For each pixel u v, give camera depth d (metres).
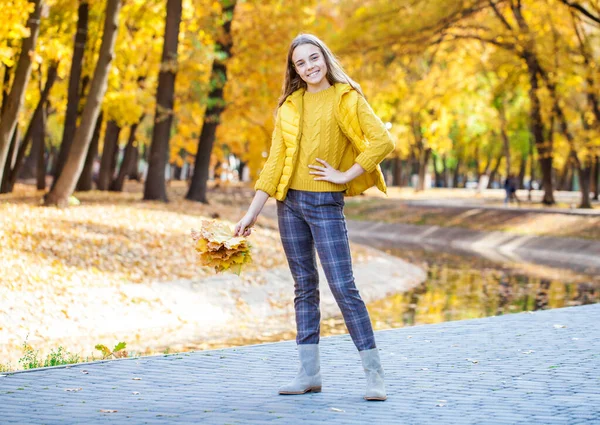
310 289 4.74
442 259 25.80
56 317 10.53
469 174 98.44
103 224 16.41
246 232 4.69
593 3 30.48
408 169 69.62
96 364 5.63
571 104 37.34
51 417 3.96
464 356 6.07
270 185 4.66
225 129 32.94
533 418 4.00
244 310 13.14
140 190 40.03
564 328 7.63
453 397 4.54
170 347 9.68
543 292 16.88
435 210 40.59
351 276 4.58
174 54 22.95
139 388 4.80
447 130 39.81
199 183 26.83
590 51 31.66
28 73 16.55
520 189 68.25
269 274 15.76
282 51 24.66
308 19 26.31
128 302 11.91
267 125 27.73
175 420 3.91
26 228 14.11
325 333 11.01
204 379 5.11
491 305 14.55
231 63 25.34
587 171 40.38
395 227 39.34
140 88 29.17
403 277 19.03
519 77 34.47
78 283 11.93
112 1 18.22
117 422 3.86
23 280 11.20
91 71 24.77
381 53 30.98
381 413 4.11
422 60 35.84
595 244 29.02
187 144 35.06
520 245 32.06
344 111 4.58
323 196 4.56
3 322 9.82
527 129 53.78
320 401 4.43
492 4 31.45
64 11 22.25
